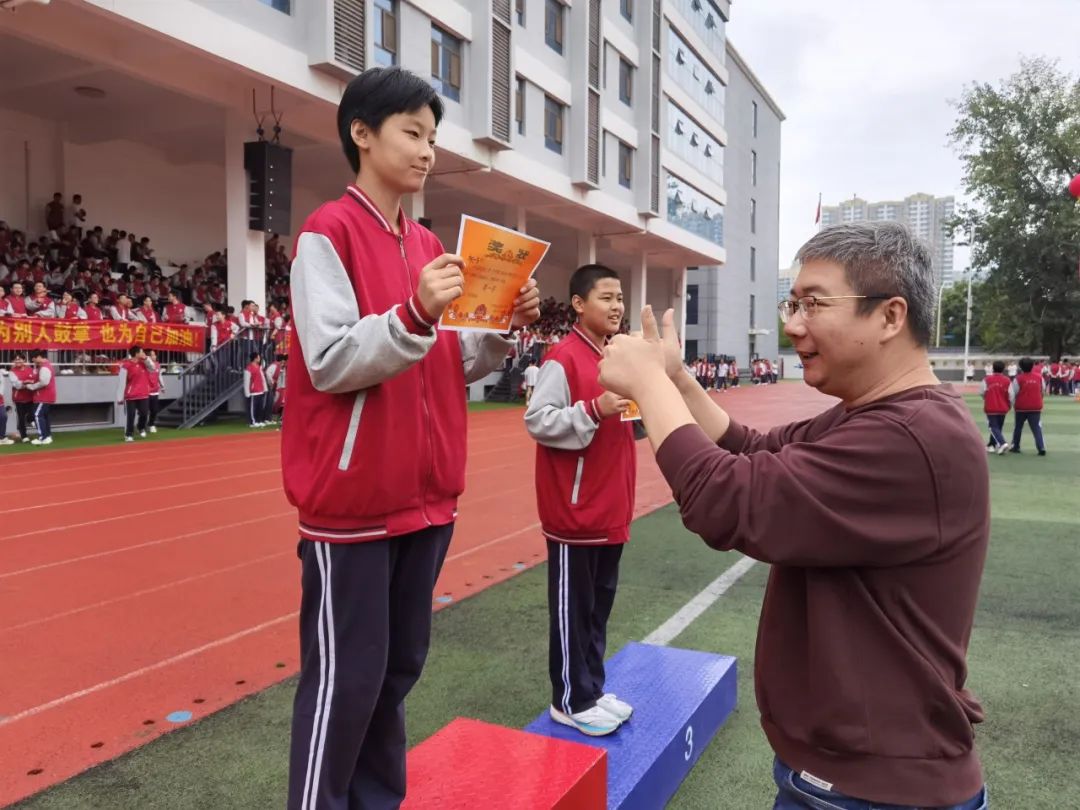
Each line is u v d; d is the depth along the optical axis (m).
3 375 12.36
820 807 1.29
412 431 1.70
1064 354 41.12
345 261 1.68
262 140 14.27
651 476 9.67
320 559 1.67
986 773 2.72
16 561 5.46
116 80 15.45
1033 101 33.47
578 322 2.90
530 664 3.64
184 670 3.60
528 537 6.30
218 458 10.68
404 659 1.84
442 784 2.08
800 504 1.22
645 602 4.61
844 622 1.27
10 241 15.79
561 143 22.11
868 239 1.32
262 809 2.46
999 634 4.11
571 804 2.06
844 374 1.37
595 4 22.78
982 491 1.25
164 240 20.42
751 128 47.50
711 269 43.44
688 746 2.74
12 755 2.82
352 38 14.02
